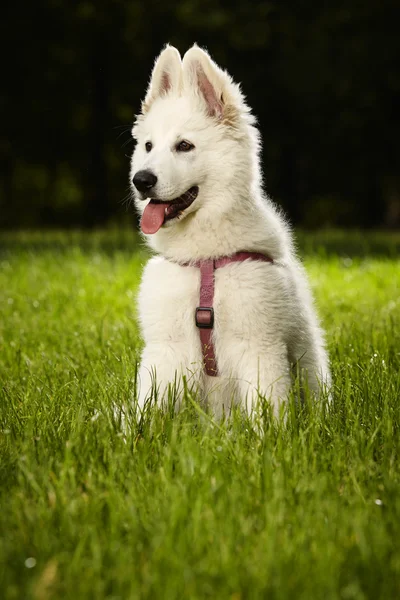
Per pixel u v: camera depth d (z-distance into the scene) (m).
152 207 4.22
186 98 4.36
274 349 4.11
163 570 2.48
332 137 26.98
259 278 4.07
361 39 25.03
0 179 32.44
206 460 3.19
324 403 4.03
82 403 4.16
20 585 2.44
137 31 24.95
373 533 2.70
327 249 15.09
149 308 4.21
